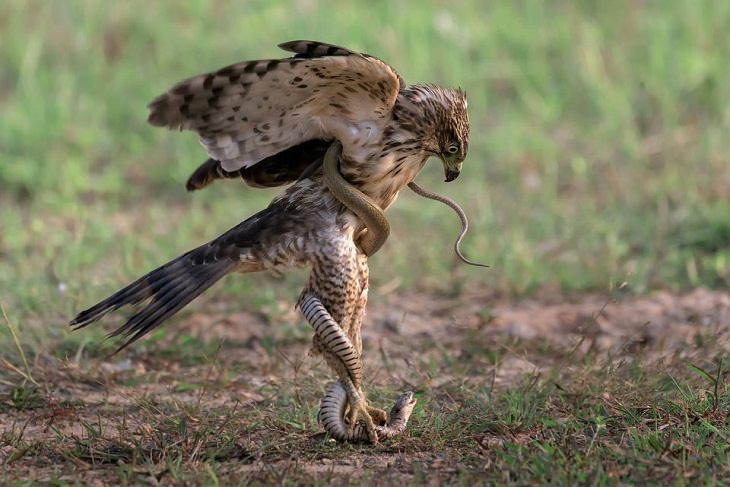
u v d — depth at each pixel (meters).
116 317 19.20
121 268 21.84
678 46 31.70
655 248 22.91
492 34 33.62
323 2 35.56
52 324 18.58
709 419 13.81
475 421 14.30
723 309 19.70
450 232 24.20
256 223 13.61
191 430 14.36
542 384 15.51
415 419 14.46
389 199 14.14
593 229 23.80
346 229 13.59
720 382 15.23
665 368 16.03
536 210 25.31
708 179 26.19
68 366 16.84
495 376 16.69
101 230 24.16
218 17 35.84
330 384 15.95
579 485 11.82
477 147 29.17
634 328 19.08
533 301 20.92
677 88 30.30
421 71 31.86
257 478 12.40
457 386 16.03
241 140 13.73
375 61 12.70
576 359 17.58
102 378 16.77
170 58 33.94
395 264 22.19
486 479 12.20
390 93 13.17
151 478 12.52
